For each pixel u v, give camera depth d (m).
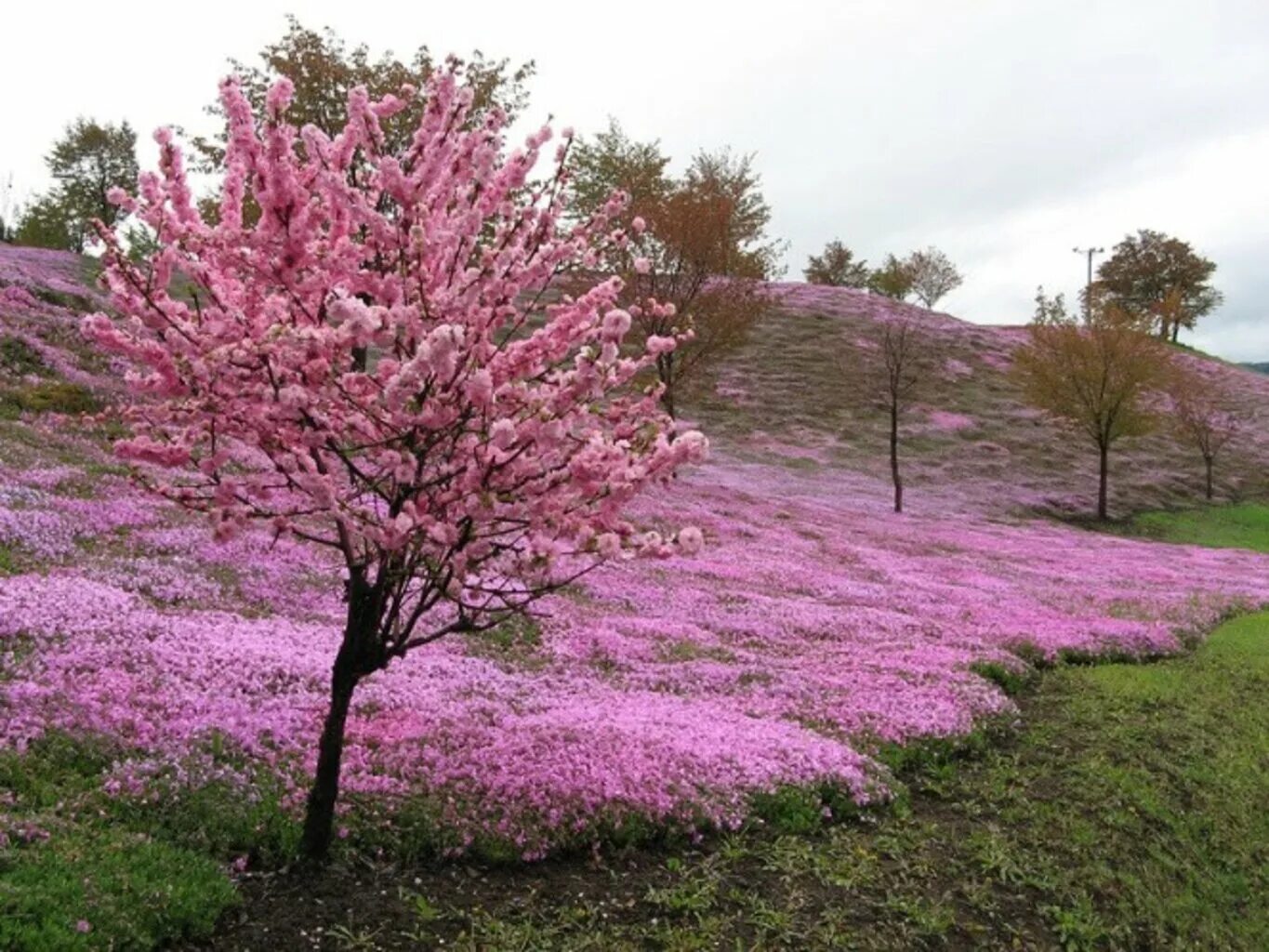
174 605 12.60
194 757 8.20
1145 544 41.59
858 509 39.53
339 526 6.93
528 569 6.64
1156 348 49.72
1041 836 10.21
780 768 10.30
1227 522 49.53
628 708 11.74
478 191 6.54
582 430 6.82
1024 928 8.36
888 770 11.13
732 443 50.00
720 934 7.45
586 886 7.95
